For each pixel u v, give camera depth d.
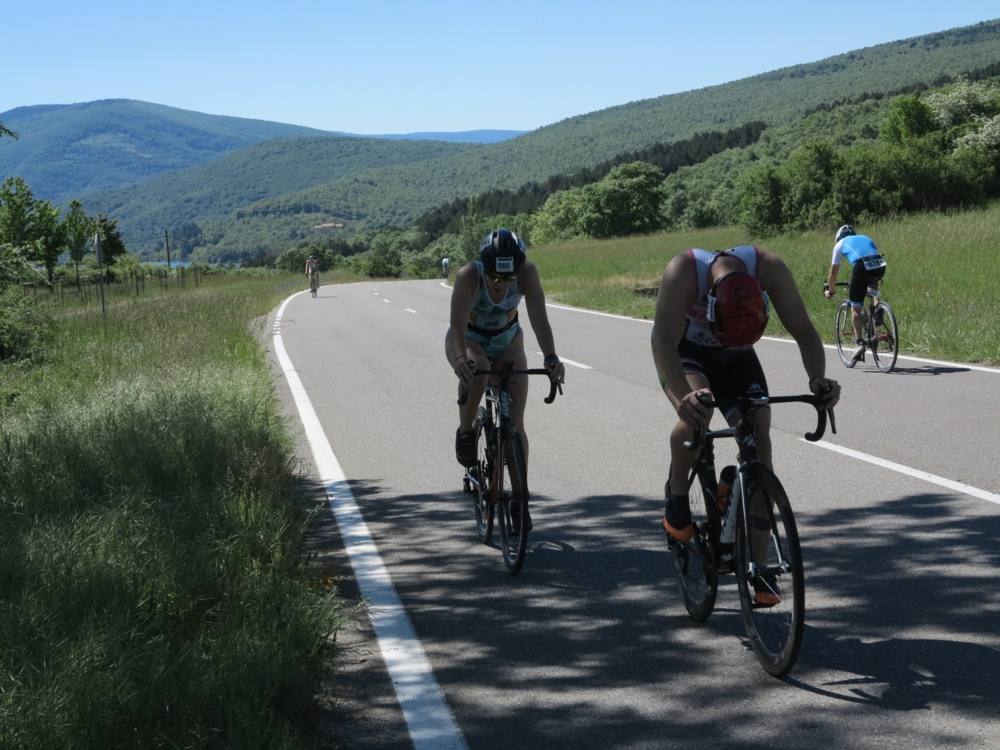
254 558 5.07
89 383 12.14
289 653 3.80
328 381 12.86
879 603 4.43
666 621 4.40
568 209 138.88
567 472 7.31
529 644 4.22
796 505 6.09
